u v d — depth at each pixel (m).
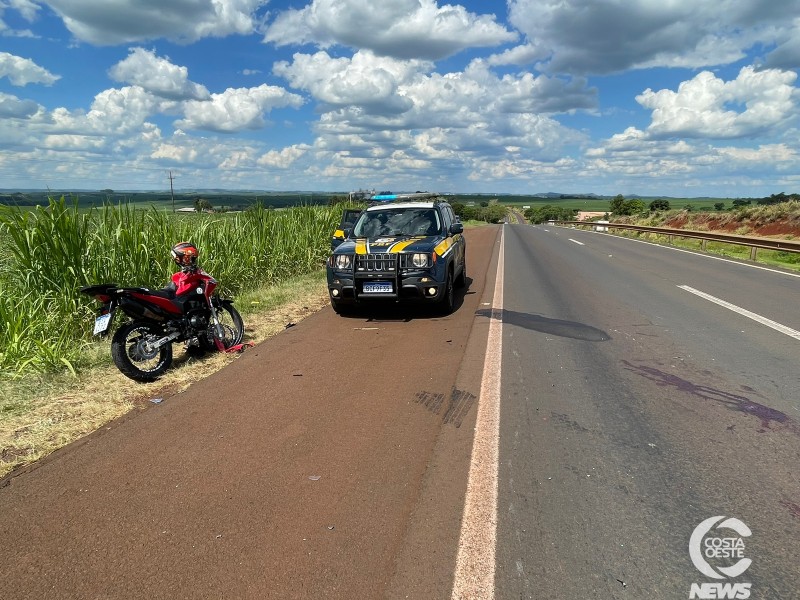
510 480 3.20
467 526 2.76
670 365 5.40
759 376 5.02
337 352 6.06
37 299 6.27
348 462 3.46
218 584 2.38
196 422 4.14
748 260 15.78
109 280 7.04
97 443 3.80
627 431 3.85
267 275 11.18
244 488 3.17
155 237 8.14
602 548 2.58
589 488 3.10
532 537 2.66
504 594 2.29
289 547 2.62
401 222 8.96
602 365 5.42
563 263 15.18
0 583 2.42
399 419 4.12
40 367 5.35
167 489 3.18
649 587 2.31
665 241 24.86
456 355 5.84
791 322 7.29
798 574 2.39
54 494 3.15
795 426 3.91
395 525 2.78
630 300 9.12
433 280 7.66
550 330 6.96
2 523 2.88
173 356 6.04
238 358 5.87
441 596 2.28
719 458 3.44
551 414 4.17
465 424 4.00
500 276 12.48
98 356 5.89
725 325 7.14
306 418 4.18
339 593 2.31
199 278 5.76
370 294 7.73
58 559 2.58
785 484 3.12
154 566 2.51
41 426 4.08
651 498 2.99
